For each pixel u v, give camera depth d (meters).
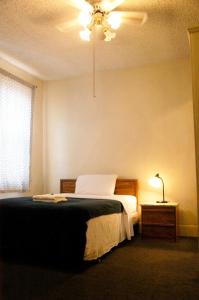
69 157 5.03
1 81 4.17
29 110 4.78
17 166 4.43
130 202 3.96
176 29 3.40
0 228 3.01
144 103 4.55
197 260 2.88
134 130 4.58
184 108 4.29
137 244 3.58
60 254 2.69
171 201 4.23
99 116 4.86
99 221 2.91
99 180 4.43
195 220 4.08
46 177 5.17
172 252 3.19
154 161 4.40
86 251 2.62
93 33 3.40
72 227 2.65
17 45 3.84
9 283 2.26
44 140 5.23
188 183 4.16
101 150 4.79
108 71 4.85
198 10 3.00
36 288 2.15
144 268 2.63
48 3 2.87
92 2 2.81
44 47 3.90
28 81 4.94
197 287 2.17
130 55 4.20
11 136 4.32
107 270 2.58
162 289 2.13
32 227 2.85
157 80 4.49
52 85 5.27
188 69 4.31
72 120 5.07
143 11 3.02
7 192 4.27
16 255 3.01
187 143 4.22
